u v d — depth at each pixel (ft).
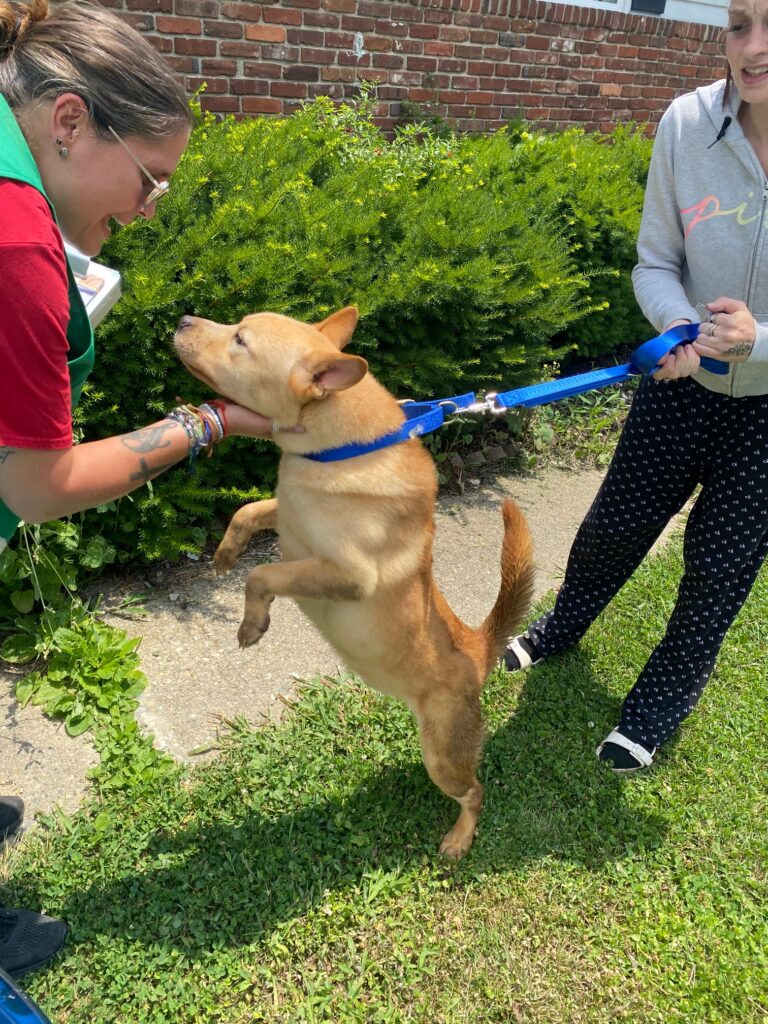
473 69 21.81
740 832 9.24
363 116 19.20
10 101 5.02
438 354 14.83
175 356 11.82
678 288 8.45
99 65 5.01
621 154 21.83
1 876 7.78
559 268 16.44
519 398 8.12
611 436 19.31
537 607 12.87
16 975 6.95
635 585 13.60
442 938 7.81
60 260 4.98
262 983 7.25
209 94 17.47
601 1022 7.25
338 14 18.53
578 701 10.94
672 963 7.79
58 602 10.97
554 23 22.86
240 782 9.04
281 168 14.38
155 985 7.14
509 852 8.76
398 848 8.68
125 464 5.99
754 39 6.77
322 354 6.63
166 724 9.86
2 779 8.81
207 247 11.98
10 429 5.10
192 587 12.51
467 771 8.41
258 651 11.26
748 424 8.40
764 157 7.48
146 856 8.15
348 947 7.59
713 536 8.78
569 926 8.08
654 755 10.14
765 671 11.82
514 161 19.39
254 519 7.97
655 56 26.08
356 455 7.10
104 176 5.41
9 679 10.22
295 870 8.18
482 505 16.06
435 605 8.16
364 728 10.02
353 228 13.61
